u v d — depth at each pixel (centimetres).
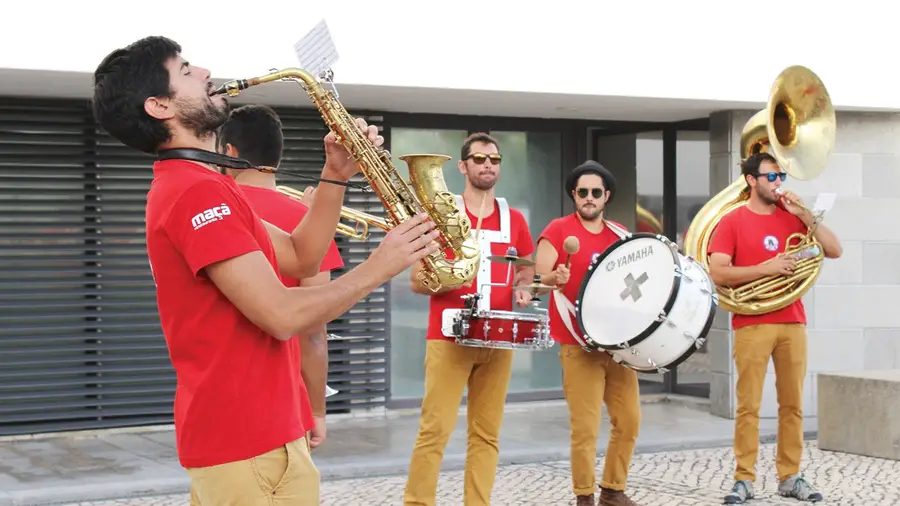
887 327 1029
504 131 1057
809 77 759
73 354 885
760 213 683
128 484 719
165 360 913
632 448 636
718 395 995
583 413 623
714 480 750
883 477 761
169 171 284
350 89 875
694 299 583
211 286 280
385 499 694
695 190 1082
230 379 280
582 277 625
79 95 867
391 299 1008
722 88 945
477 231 586
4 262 864
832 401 861
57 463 790
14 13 757
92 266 894
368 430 919
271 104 928
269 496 284
